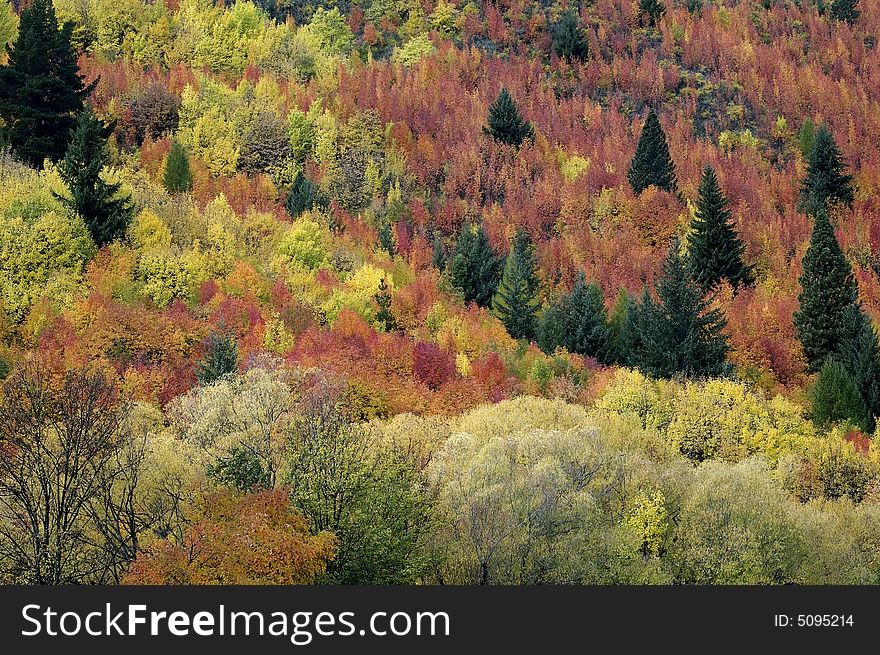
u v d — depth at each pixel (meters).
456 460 57.69
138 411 64.50
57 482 44.84
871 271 193.62
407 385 97.12
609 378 114.00
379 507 46.38
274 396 61.66
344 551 45.25
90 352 94.88
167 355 98.88
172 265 115.50
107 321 99.56
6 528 44.88
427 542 50.00
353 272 141.75
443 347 118.81
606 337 135.62
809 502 73.25
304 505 45.56
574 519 53.25
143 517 48.59
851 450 83.69
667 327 128.75
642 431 84.31
